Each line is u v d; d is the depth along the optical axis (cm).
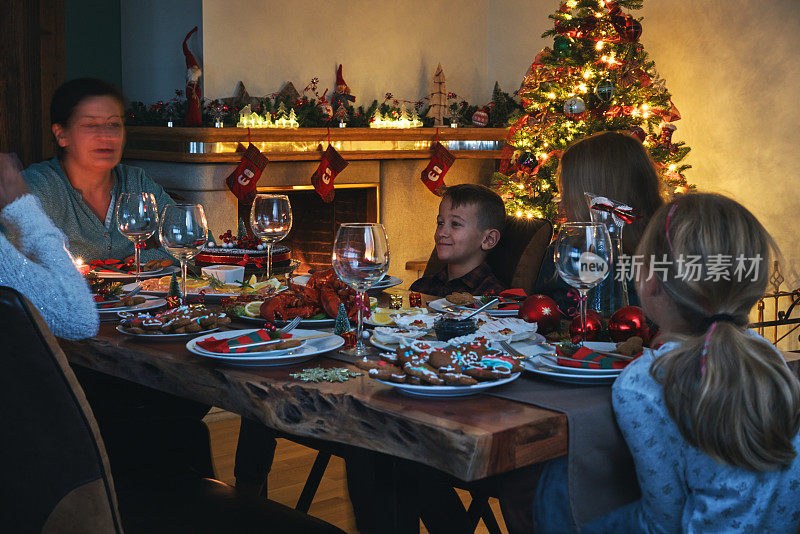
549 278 191
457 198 236
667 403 97
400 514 122
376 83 487
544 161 410
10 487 92
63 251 126
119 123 229
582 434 100
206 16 404
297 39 445
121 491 146
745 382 93
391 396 106
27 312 86
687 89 456
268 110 420
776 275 399
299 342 124
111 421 177
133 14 446
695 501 99
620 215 152
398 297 171
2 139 384
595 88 397
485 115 502
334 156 428
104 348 139
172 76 428
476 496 168
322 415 108
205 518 134
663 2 462
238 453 192
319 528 131
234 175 396
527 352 127
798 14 409
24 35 386
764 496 97
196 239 167
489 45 549
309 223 492
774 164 423
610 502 105
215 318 145
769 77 422
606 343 132
